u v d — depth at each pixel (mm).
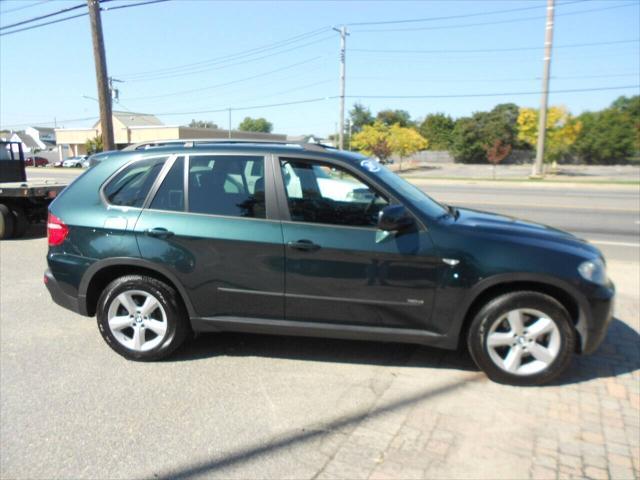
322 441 3123
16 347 4574
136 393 3732
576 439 3098
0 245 9703
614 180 32594
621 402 3527
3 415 3445
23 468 2898
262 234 3900
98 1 14164
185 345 4574
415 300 3754
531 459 2910
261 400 3621
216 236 3951
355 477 2781
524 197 18562
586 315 3600
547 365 3678
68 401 3623
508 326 3723
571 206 15453
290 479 2779
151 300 4176
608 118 56656
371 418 3369
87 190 4324
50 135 95625
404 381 3875
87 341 4711
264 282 3938
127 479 2803
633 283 6488
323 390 3754
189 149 4191
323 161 3977
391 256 3721
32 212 10898
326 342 4617
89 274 4191
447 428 3232
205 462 2938
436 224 3771
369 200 3895
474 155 66812
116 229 4121
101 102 14641
